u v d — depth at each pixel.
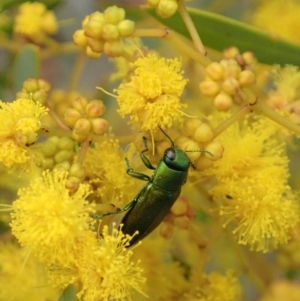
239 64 0.15
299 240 0.16
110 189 0.15
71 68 0.22
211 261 0.19
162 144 0.15
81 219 0.14
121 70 0.16
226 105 0.15
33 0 0.18
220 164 0.15
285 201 0.15
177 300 0.16
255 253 0.17
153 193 0.15
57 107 0.17
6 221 0.17
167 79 0.15
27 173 0.15
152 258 0.16
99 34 0.15
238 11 0.22
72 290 0.15
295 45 0.16
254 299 0.19
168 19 0.16
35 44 0.19
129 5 0.18
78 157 0.15
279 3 0.20
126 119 0.19
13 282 0.16
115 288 0.15
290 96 0.16
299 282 0.18
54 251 0.14
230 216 0.16
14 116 0.15
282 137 0.16
